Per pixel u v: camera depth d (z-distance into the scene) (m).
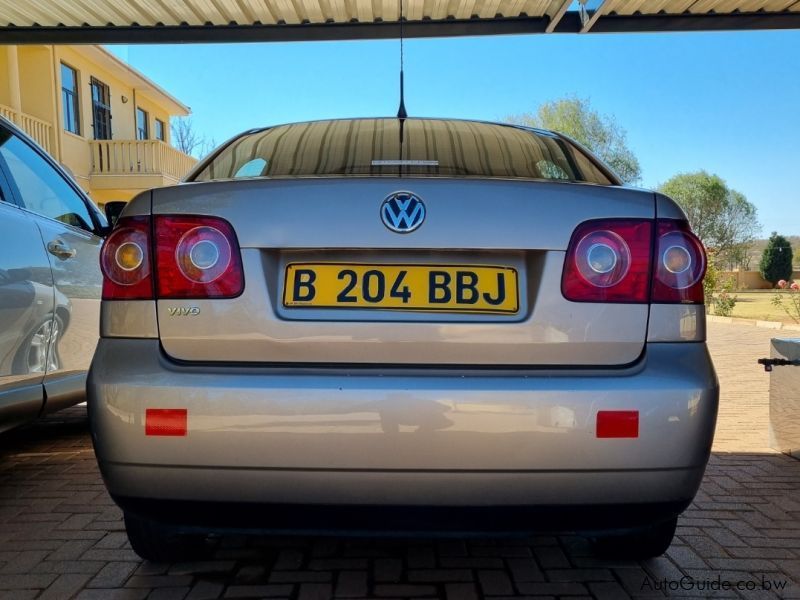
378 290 1.79
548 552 2.54
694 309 1.85
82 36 5.58
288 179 1.85
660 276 1.83
